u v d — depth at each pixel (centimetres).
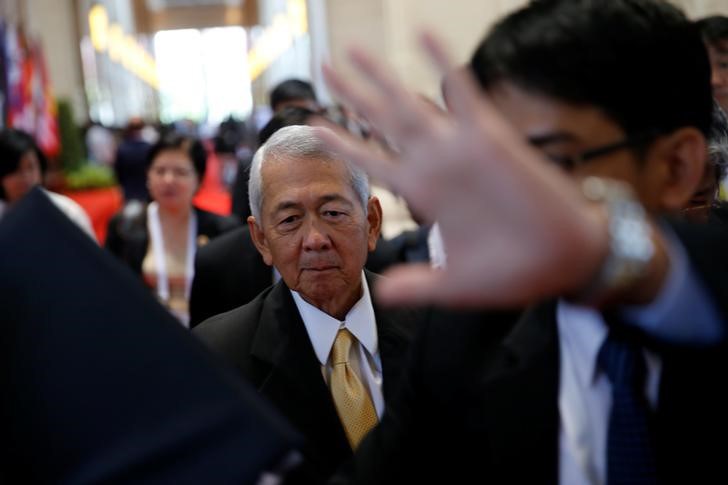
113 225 329
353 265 145
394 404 99
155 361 73
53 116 1264
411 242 254
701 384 74
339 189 145
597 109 71
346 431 142
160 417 71
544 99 72
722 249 69
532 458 85
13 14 1511
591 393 83
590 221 54
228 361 147
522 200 51
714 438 75
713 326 66
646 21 73
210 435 70
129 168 878
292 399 141
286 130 151
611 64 71
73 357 73
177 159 314
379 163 55
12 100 1110
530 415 85
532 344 87
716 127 125
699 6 440
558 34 72
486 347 91
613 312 69
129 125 902
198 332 155
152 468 70
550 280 53
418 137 52
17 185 362
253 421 70
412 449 95
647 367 78
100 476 70
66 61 2033
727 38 211
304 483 77
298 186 144
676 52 74
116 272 77
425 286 54
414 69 645
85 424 72
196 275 243
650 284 63
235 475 69
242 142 1430
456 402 91
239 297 237
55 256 76
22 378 73
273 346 146
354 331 147
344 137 59
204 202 805
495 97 75
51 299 75
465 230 52
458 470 92
